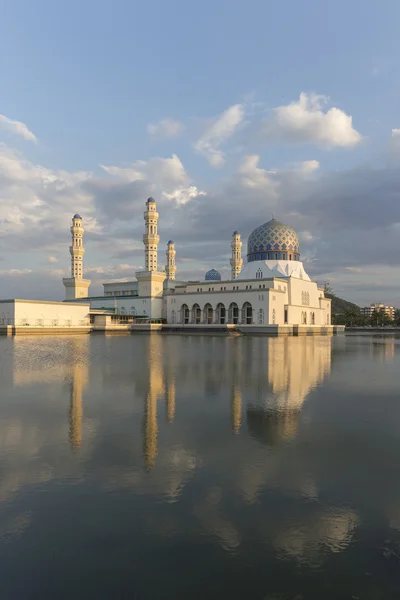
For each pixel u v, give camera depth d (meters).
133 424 15.47
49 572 7.02
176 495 9.68
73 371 29.20
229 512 8.91
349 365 34.44
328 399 20.08
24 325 93.12
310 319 125.62
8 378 26.03
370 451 12.68
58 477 10.67
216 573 7.02
